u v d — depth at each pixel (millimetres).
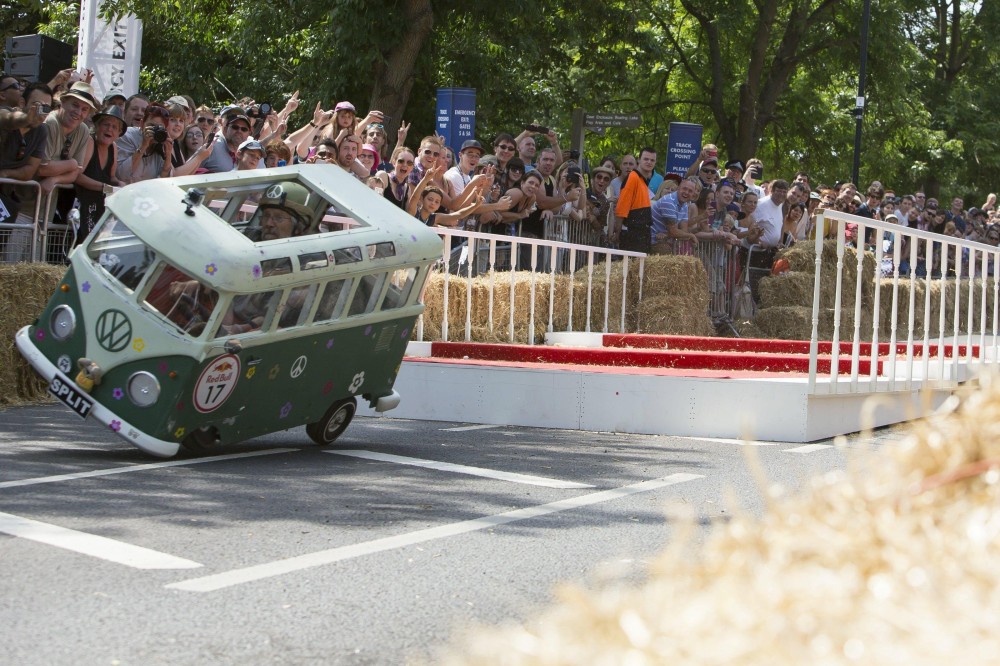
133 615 4672
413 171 15328
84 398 8195
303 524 6539
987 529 2059
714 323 19719
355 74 26438
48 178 12312
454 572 5586
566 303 16344
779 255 20547
